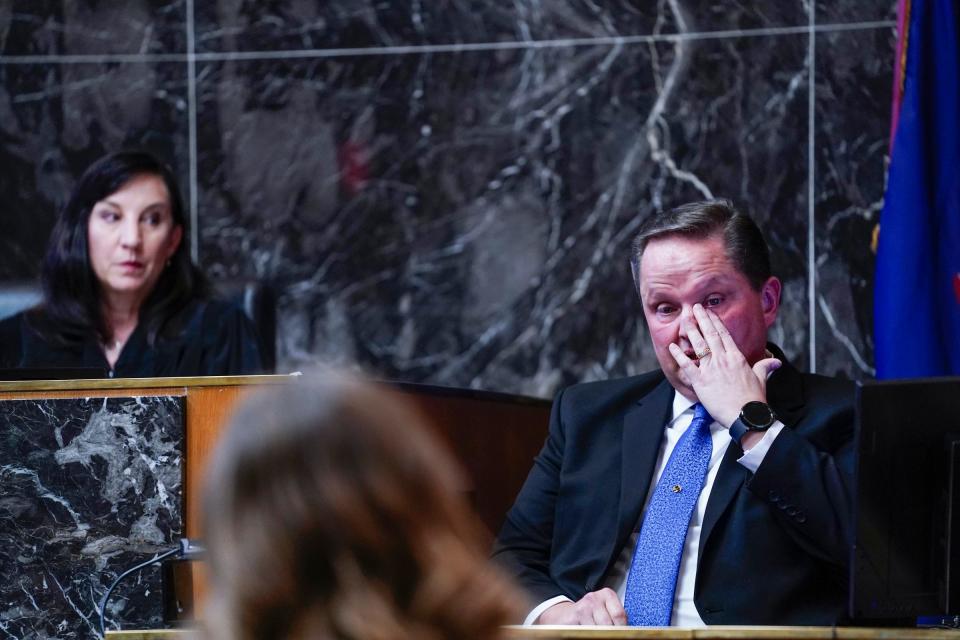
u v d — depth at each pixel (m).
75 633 6.75
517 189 14.32
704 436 7.11
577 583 7.12
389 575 2.67
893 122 11.34
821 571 6.69
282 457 2.68
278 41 14.69
